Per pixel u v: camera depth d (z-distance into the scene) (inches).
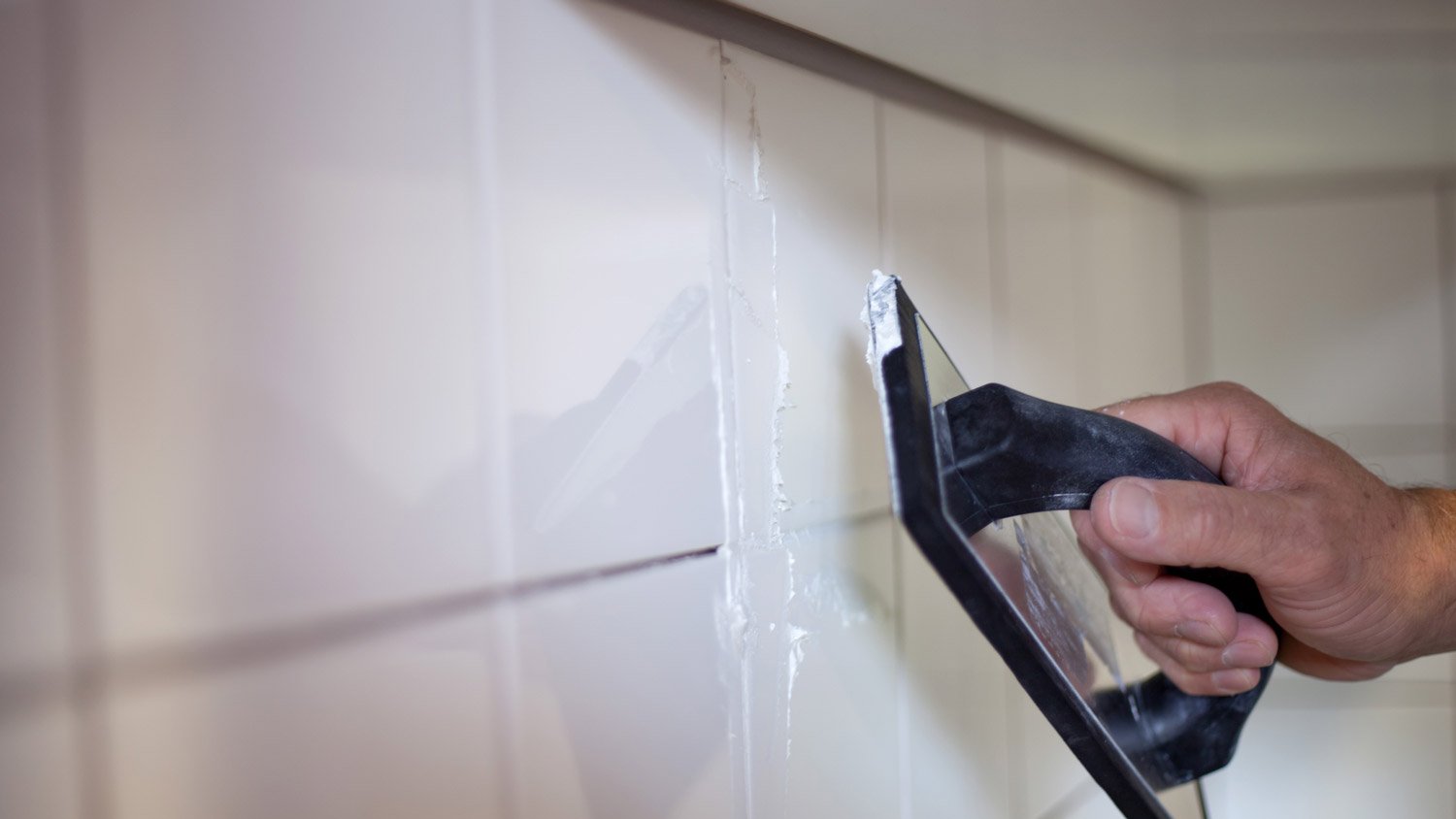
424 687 8.7
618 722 10.7
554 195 10.1
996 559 10.8
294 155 7.9
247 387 7.5
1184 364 32.2
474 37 9.3
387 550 8.4
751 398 12.8
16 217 6.3
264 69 7.7
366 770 8.2
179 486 7.0
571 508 10.2
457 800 8.9
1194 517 12.9
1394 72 19.8
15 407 6.3
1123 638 22.0
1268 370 33.6
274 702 7.5
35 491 6.3
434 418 8.8
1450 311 31.8
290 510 7.7
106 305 6.7
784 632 13.4
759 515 12.9
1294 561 14.4
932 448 9.4
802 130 14.1
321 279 8.0
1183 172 30.3
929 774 16.6
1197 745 16.8
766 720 12.9
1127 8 14.7
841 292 14.8
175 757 6.9
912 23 14.0
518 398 9.6
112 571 6.7
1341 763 31.7
